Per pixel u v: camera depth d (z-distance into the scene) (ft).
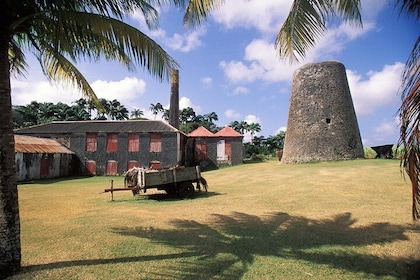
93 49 22.18
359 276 16.05
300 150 95.30
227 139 122.42
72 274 16.46
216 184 59.00
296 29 19.79
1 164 15.90
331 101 93.56
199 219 29.68
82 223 28.78
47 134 110.11
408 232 23.45
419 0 11.39
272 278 15.88
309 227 25.59
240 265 17.63
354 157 91.30
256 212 32.22
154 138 106.42
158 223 28.40
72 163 107.14
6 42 15.80
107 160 107.14
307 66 98.17
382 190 41.98
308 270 16.85
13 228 16.46
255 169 88.12
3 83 15.76
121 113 220.43
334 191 43.09
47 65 24.81
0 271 16.10
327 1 18.51
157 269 17.12
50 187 65.77
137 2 19.01
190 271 16.80
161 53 19.62
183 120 278.67
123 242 22.36
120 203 41.16
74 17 16.39
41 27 18.31
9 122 16.12
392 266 17.26
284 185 51.39
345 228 25.00
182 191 44.45
